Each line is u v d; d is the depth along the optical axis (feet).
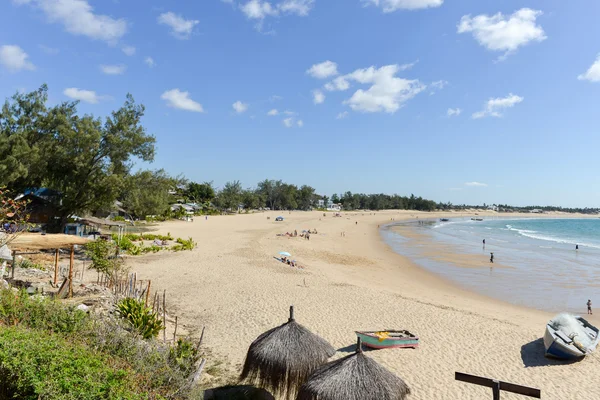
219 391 36.81
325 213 492.95
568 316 60.75
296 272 99.30
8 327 27.12
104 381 22.13
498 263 142.00
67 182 108.37
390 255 158.30
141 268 94.43
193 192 406.62
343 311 66.64
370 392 25.79
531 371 46.75
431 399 38.99
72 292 52.90
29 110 104.17
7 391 21.44
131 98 114.83
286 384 30.73
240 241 160.76
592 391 42.22
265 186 563.48
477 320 65.21
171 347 38.47
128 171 120.37
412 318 64.59
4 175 93.09
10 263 66.23
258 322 59.11
